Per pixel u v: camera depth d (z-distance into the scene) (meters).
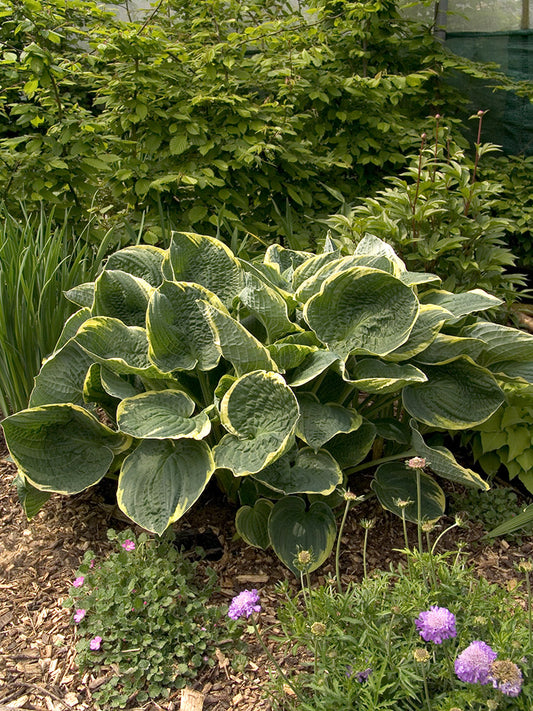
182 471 2.21
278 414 2.21
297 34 4.43
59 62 4.20
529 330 4.17
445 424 2.43
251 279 2.38
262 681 2.00
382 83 4.49
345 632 1.83
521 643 1.69
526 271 5.72
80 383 2.60
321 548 2.31
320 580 2.39
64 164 3.46
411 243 3.46
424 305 2.50
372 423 2.53
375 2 4.81
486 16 5.95
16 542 2.53
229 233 3.70
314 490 2.21
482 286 3.46
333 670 1.72
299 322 2.64
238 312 2.63
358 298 2.42
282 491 2.20
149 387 2.59
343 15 4.91
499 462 2.90
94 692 1.96
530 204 5.23
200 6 4.80
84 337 2.42
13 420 2.28
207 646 2.11
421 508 2.51
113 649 2.05
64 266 3.04
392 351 2.34
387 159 4.79
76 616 2.09
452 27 6.11
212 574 2.32
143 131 4.03
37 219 3.70
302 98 4.67
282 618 1.95
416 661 1.60
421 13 6.10
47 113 3.69
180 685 1.98
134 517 2.11
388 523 2.67
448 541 2.60
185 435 2.13
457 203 3.39
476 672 1.39
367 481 2.88
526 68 5.84
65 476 2.31
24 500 2.40
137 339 2.51
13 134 5.16
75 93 5.55
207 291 2.46
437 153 3.80
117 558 2.25
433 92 5.50
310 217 4.21
